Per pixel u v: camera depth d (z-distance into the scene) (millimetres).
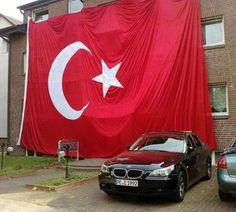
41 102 18969
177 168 8211
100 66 16859
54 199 8727
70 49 18094
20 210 7746
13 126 21297
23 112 19766
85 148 16734
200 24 14812
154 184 7801
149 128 14930
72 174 11828
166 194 7844
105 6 17172
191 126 14297
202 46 14664
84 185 10438
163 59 15086
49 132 18453
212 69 14586
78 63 17688
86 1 19078
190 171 9109
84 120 16891
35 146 18953
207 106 14312
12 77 21797
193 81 14508
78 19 18000
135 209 7738
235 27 14289
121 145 15508
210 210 7570
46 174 12477
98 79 16844
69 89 17844
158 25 15477
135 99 15492
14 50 21938
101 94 16656
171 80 14789
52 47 18875
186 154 9109
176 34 15008
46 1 21000
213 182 10633
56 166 14125
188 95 14531
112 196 8953
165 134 10133
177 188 8078
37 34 19625
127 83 15906
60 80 18266
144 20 15867
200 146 10633
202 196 8836
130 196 8906
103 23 17109
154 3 15734
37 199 8766
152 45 15484
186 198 8633
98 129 16281
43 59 19172
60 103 18094
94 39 17266
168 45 15094
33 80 19484
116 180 8125
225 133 14117
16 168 13953
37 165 15047
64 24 18516
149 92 15117
